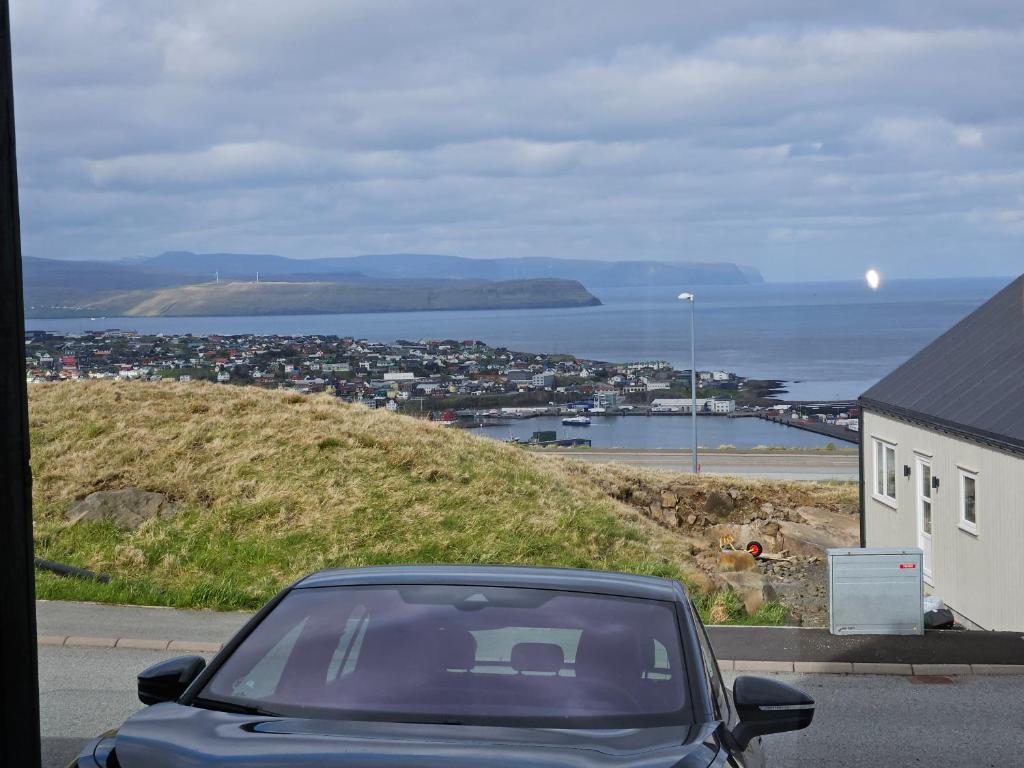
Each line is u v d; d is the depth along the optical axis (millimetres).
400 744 3207
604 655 3826
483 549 18922
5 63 4312
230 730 3357
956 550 23094
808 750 8789
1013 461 20266
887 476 27797
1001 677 11531
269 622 4113
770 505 36094
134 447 22828
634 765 3156
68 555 17000
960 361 26266
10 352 4301
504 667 3738
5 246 4297
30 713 4320
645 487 36625
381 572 4504
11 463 4301
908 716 9891
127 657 11391
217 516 19156
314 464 22672
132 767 3176
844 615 13211
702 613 15250
